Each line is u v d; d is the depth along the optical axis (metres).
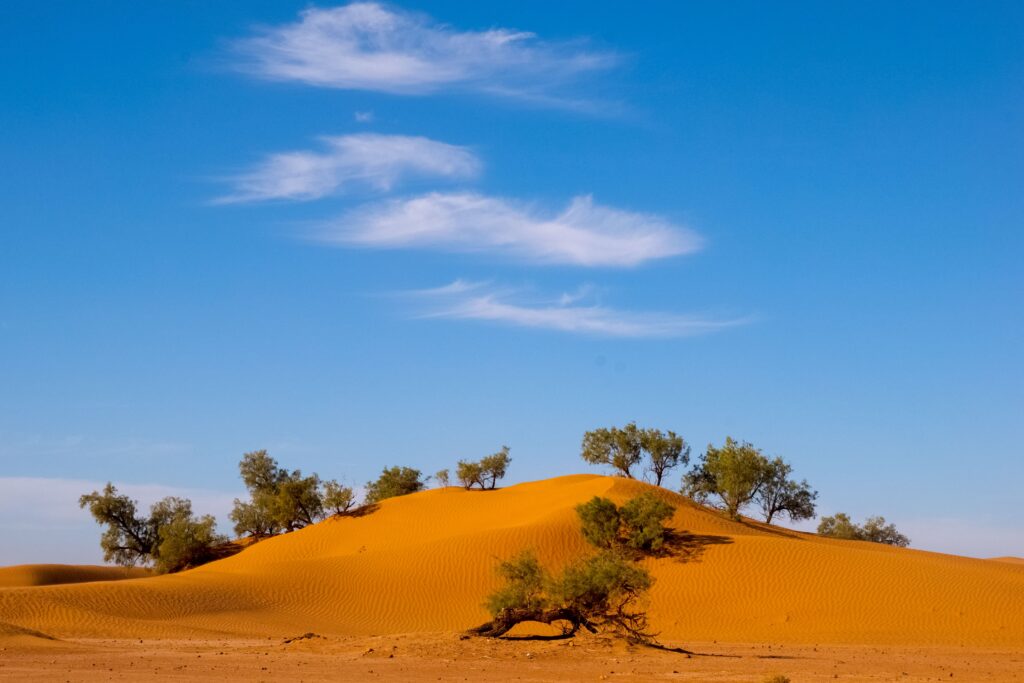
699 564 66.00
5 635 40.25
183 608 59.56
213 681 26.83
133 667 31.08
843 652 43.47
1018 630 54.16
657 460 101.19
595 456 102.12
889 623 56.06
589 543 70.31
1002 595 59.78
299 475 112.25
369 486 119.06
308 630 56.69
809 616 57.72
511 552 69.62
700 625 57.12
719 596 61.44
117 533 107.75
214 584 65.12
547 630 45.25
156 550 107.69
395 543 88.44
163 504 109.69
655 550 68.75
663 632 55.41
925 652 44.16
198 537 103.38
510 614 38.53
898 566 65.25
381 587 67.00
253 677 28.08
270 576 68.19
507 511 90.44
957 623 55.69
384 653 35.16
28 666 31.11
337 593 66.44
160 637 49.00
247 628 55.50
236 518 114.31
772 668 33.00
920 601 59.06
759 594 61.28
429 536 88.50
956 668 34.62
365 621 61.50
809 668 33.38
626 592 39.00
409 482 118.12
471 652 34.94
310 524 105.19
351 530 94.81
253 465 118.06
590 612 38.50
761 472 99.50
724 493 98.75
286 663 32.59
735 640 52.97
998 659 39.91
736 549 67.75
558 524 72.94
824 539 97.50
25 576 109.56
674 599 61.41
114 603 58.50
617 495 79.94
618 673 30.39
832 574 63.41
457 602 64.69
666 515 69.44
